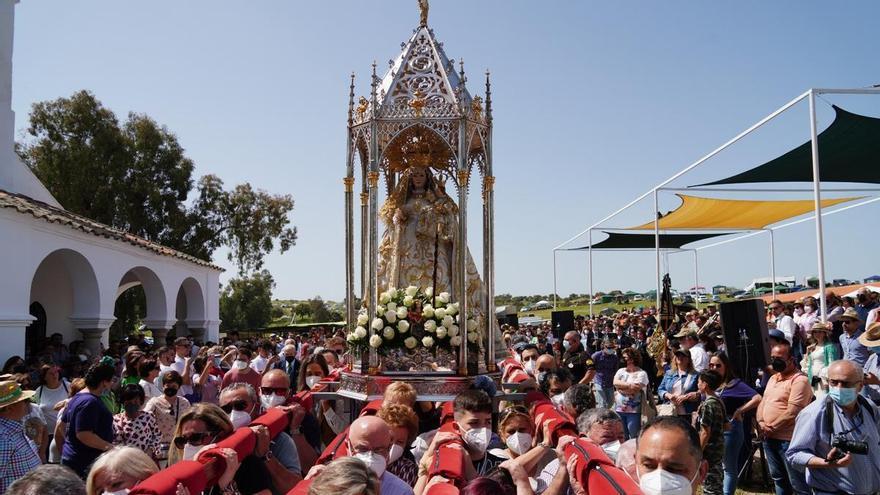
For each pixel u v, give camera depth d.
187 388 11.38
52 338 16.69
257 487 4.99
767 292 46.38
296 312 72.00
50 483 3.24
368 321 7.80
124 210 37.03
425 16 8.50
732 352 10.91
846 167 14.77
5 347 12.69
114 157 37.22
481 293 9.43
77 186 35.72
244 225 42.41
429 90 8.09
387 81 8.38
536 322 45.75
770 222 23.78
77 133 36.53
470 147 8.47
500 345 10.84
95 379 7.08
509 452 5.17
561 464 4.58
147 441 7.37
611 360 12.70
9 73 16.73
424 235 9.24
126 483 3.96
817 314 15.75
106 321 16.78
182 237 40.38
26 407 6.49
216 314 26.97
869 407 5.87
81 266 16.14
